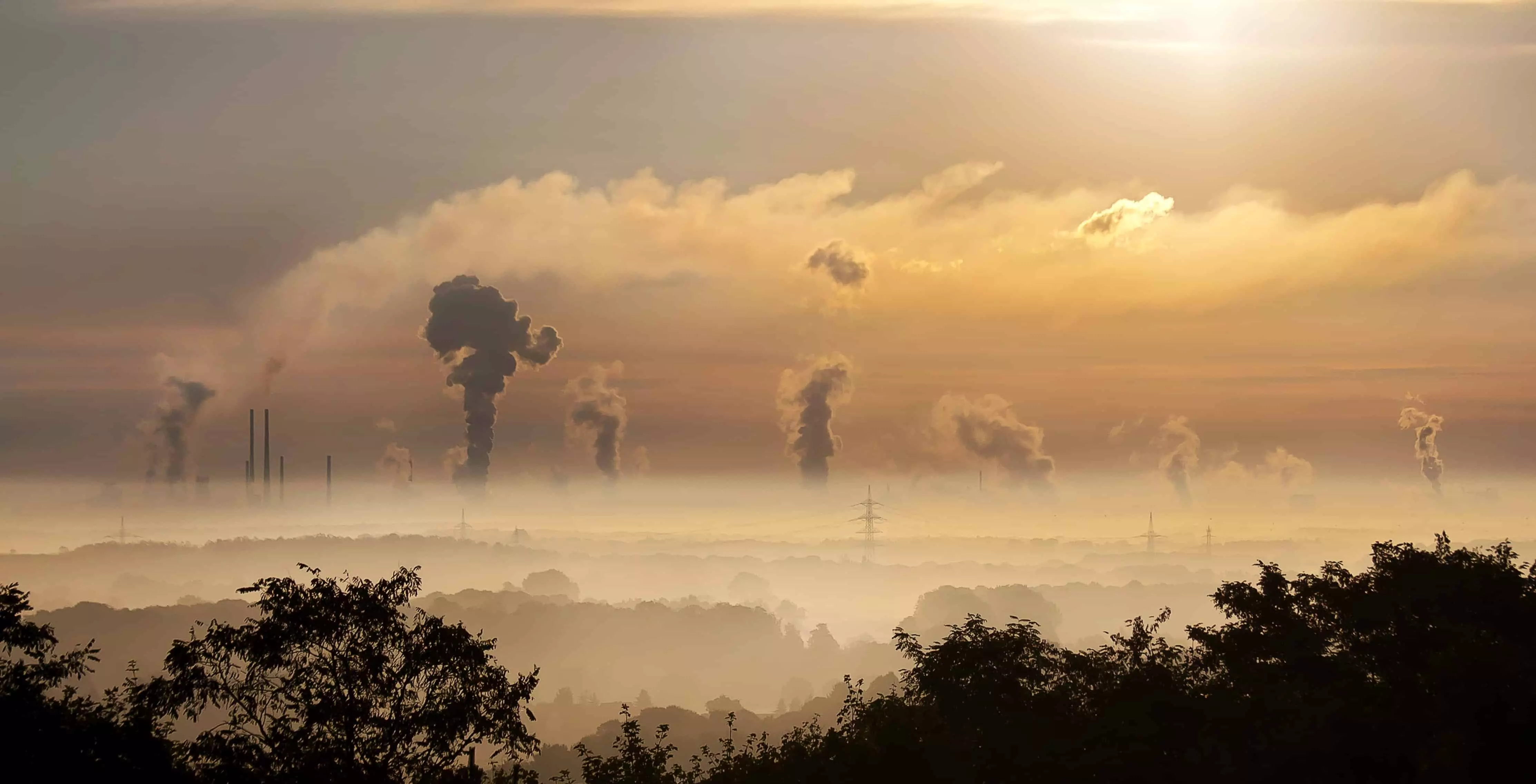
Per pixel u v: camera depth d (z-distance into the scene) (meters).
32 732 84.69
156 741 89.94
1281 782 94.44
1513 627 116.69
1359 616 120.00
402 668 97.88
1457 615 118.69
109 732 87.69
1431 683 103.62
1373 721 95.94
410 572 103.50
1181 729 102.44
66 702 91.12
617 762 126.19
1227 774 96.56
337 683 96.56
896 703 124.44
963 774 105.81
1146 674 119.88
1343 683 109.69
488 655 102.44
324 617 96.88
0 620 89.94
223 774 90.12
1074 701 123.44
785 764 119.38
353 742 94.50
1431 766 91.44
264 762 92.12
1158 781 96.81
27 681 88.56
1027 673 125.44
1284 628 125.56
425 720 96.00
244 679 98.81
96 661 95.31
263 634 95.31
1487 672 99.81
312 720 93.19
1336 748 94.06
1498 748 90.00
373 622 98.56
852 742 111.56
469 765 99.50
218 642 96.12
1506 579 120.50
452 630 99.38
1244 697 111.75
